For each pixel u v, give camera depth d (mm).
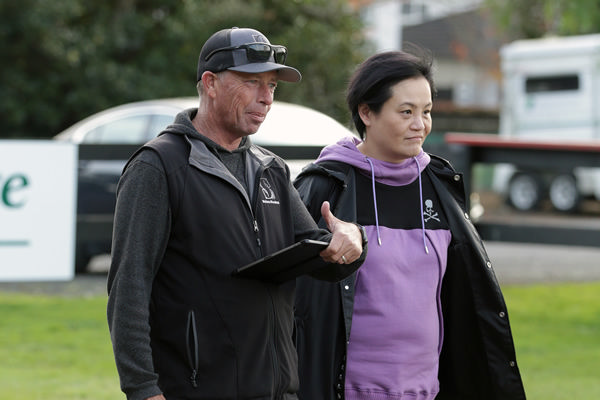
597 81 28453
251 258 4285
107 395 8672
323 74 28188
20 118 27375
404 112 5070
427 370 5133
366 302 5020
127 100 27750
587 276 17078
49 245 12672
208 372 4168
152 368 4055
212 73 4355
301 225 4645
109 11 29141
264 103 4406
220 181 4277
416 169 5234
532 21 37844
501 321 5254
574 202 29734
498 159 14789
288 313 4496
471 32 48438
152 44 29594
